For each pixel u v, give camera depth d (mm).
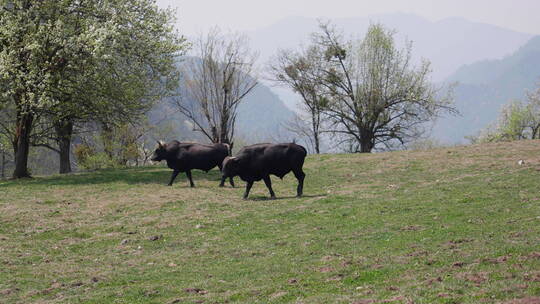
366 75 51844
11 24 29125
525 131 67500
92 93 31688
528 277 10359
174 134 57594
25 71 30094
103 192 26828
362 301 9961
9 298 12266
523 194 19812
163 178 31297
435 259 12516
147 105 36375
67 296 12305
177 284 12828
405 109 52656
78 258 15984
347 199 22359
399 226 16828
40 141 43719
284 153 23234
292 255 14781
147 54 32844
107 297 11977
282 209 21125
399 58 51969
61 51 29625
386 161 32719
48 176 34500
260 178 23766
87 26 30438
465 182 23641
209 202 23125
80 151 46031
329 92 53688
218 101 45562
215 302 11125
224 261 14844
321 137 58844
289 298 10945
